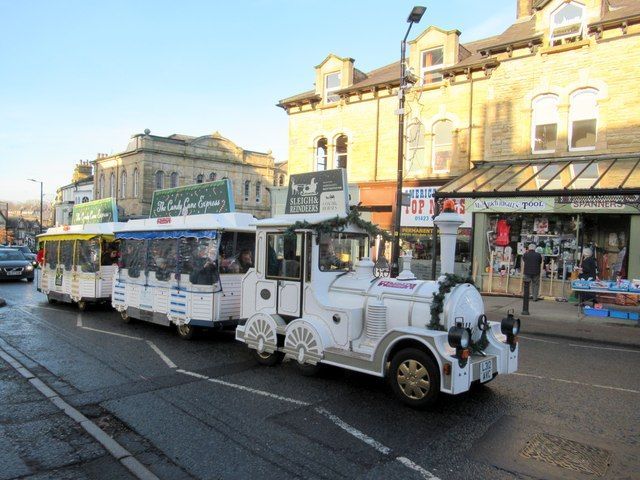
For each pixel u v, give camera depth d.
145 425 5.05
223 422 5.13
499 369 5.96
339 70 21.56
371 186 20.06
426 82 19.14
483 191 14.45
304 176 7.65
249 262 9.62
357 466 4.16
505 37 17.88
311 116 22.42
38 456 4.32
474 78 17.70
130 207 41.09
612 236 15.22
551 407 5.68
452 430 4.96
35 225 81.19
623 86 14.70
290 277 7.08
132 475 3.99
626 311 11.88
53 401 5.73
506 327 6.14
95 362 7.60
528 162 16.03
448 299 5.70
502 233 16.39
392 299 6.12
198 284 9.06
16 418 5.23
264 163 46.72
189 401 5.79
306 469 4.10
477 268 16.61
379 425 5.07
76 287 13.19
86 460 4.26
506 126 16.88
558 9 15.91
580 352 8.71
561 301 14.75
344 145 21.66
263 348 7.26
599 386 6.53
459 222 6.20
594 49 15.18
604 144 14.96
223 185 9.78
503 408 5.63
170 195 11.68
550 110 16.14
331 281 6.92
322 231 6.72
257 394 6.05
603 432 4.96
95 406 5.62
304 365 6.83
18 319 11.66
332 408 5.56
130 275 10.88
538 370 7.37
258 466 4.16
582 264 13.99
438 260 18.22
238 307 9.27
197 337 9.65
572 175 14.19
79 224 15.48
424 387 5.42
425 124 18.88
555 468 4.16
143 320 10.51
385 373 5.82
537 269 14.54
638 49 14.45
